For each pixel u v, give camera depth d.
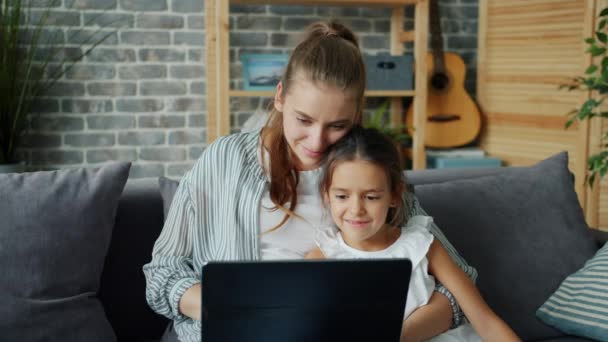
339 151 1.35
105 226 1.56
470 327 1.40
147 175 3.97
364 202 1.34
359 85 1.33
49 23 3.72
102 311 1.56
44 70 3.75
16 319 1.43
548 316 1.73
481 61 4.28
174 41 3.92
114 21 3.82
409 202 1.55
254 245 1.44
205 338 1.04
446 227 1.76
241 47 4.06
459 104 4.20
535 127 3.95
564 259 1.82
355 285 1.03
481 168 2.12
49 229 1.48
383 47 4.29
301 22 4.12
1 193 1.49
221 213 1.47
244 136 1.54
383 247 1.42
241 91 3.74
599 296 1.67
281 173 1.44
